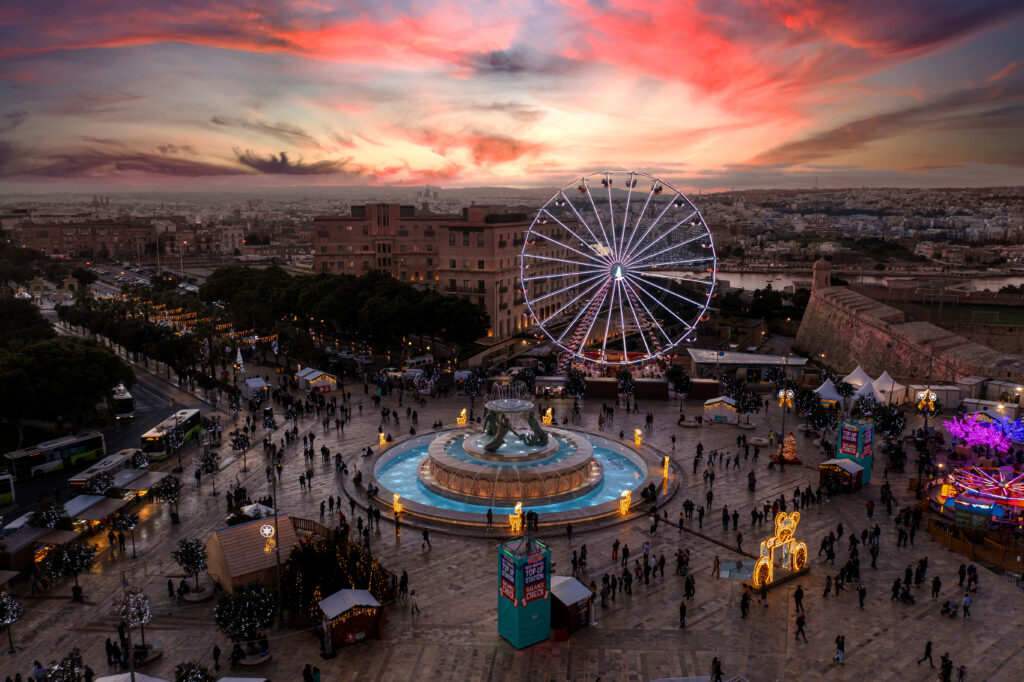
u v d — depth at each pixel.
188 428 79.00
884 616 43.31
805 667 38.19
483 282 138.62
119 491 58.75
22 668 38.69
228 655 39.75
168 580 47.47
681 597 45.97
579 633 41.94
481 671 38.22
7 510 60.84
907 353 109.69
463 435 74.94
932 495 60.84
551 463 65.19
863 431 65.19
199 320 139.00
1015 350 130.50
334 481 66.38
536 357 124.81
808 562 50.62
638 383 97.06
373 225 174.50
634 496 63.03
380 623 41.44
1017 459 67.75
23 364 75.62
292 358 123.62
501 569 41.03
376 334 117.25
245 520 51.78
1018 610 43.81
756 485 65.62
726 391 94.06
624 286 99.69
